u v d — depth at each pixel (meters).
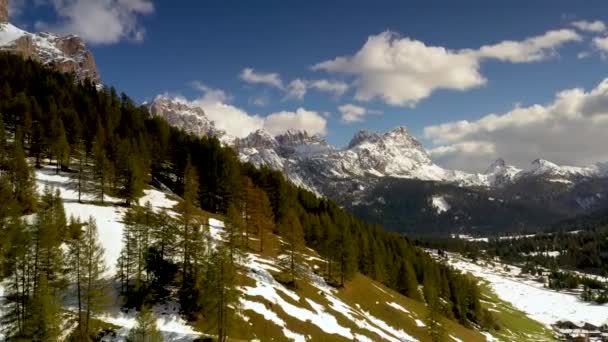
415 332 92.81
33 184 79.25
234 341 57.75
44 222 55.09
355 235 130.38
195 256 65.12
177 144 136.00
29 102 126.31
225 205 114.19
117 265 62.03
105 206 91.88
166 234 67.44
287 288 79.88
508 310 176.38
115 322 55.56
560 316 181.62
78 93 163.00
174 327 57.69
